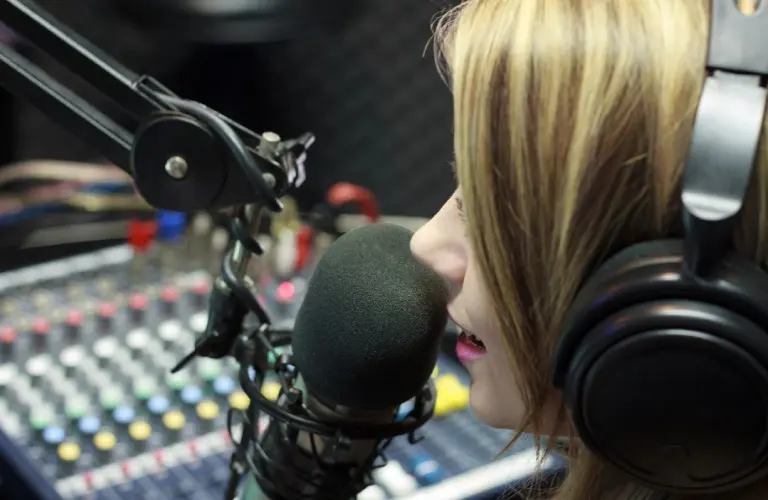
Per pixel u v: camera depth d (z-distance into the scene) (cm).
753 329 45
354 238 64
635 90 50
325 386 61
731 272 46
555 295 53
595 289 48
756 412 46
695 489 50
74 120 62
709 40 48
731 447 47
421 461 118
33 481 113
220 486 114
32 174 168
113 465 117
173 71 185
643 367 47
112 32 182
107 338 136
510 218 53
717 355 46
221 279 64
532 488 74
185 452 119
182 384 127
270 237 150
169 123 59
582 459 61
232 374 130
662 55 50
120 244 161
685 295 46
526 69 51
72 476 115
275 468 65
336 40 192
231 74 187
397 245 63
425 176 198
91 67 61
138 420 122
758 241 50
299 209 196
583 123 50
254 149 61
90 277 150
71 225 163
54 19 62
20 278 148
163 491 113
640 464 49
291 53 191
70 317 136
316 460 64
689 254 46
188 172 59
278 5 142
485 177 53
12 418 122
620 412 48
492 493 113
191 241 150
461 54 54
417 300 61
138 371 129
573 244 51
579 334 49
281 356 63
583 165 50
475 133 53
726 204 45
